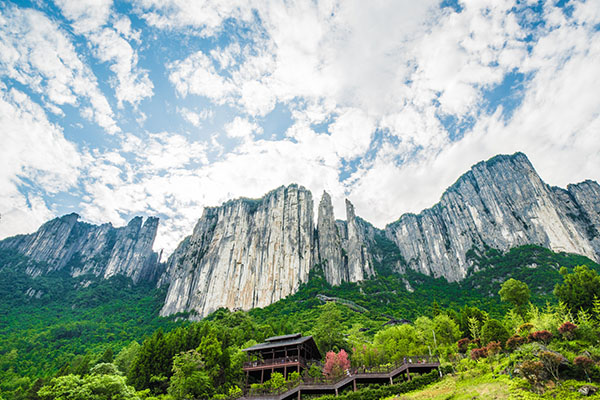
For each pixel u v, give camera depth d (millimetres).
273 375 45781
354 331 91375
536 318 49938
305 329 111125
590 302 52344
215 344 55594
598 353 30906
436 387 37469
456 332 63688
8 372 92812
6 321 180875
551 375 30547
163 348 60062
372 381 42250
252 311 176625
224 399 41531
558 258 194125
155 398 47875
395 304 177750
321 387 40031
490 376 35938
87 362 70688
